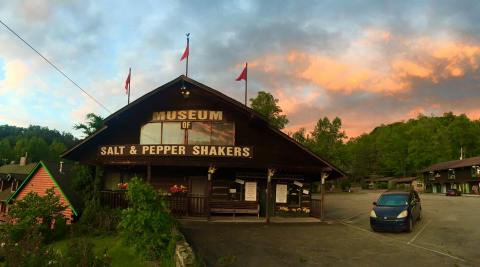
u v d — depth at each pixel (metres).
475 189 76.19
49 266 8.63
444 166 87.44
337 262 13.75
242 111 23.72
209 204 23.38
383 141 122.25
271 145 24.20
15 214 20.91
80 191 26.20
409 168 117.00
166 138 24.45
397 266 13.29
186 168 26.16
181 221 22.73
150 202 15.20
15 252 8.62
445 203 42.75
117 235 19.56
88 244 9.16
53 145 111.00
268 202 23.58
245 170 26.03
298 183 26.36
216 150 23.03
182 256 12.09
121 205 23.95
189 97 24.64
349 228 21.73
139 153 23.16
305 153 24.23
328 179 27.59
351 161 117.38
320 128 95.75
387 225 20.22
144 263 14.29
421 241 17.92
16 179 44.88
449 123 122.81
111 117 23.77
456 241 17.94
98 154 23.89
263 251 15.28
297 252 15.20
